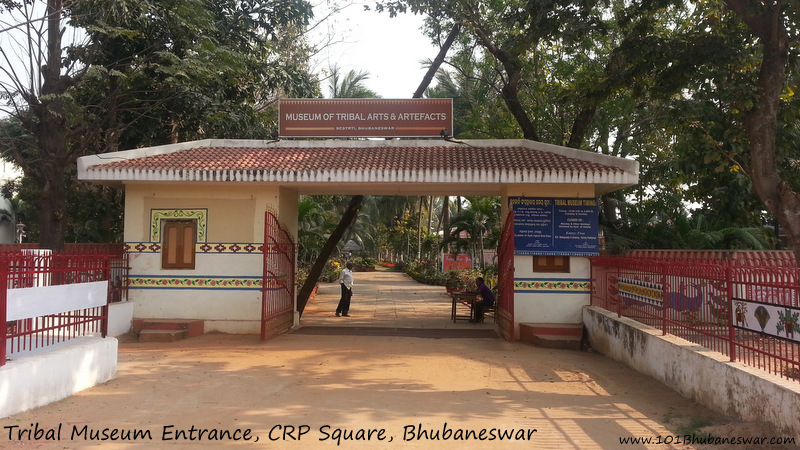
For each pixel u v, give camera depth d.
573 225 11.87
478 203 26.84
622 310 9.99
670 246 15.45
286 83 18.11
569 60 17.72
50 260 7.46
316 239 26.81
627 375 8.46
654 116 17.30
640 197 17.56
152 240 12.06
